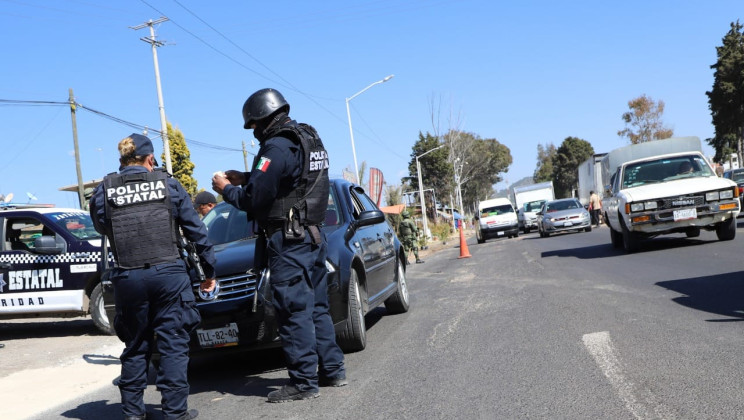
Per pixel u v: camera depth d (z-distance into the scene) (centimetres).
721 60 5744
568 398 418
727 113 5728
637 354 512
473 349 588
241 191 473
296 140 479
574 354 531
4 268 998
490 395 441
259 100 479
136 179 445
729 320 602
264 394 512
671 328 594
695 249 1266
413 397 454
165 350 448
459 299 936
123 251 439
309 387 480
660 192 1296
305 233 480
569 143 11700
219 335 547
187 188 4378
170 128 4400
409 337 680
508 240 3009
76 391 624
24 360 821
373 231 753
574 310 736
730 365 457
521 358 536
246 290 550
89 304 995
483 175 9781
